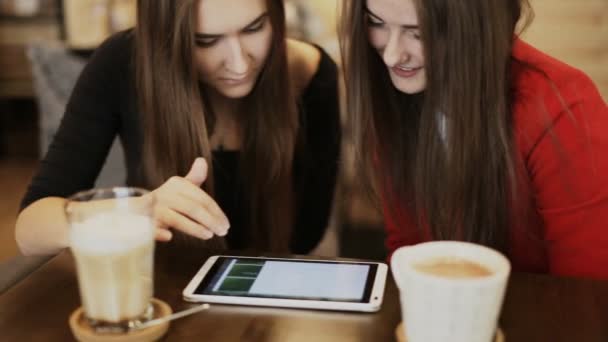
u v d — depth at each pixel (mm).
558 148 951
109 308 684
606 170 922
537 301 765
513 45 1004
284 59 1225
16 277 933
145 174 1252
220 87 1184
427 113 1006
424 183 1048
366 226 2551
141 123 1263
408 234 1172
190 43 1095
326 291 776
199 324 722
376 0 936
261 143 1297
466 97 961
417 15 913
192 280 811
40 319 738
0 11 3352
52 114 1925
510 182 994
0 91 3467
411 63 987
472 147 984
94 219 692
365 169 1124
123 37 1334
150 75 1161
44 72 1924
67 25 3291
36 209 1080
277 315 738
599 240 938
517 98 984
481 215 1021
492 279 594
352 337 695
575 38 2814
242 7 1065
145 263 696
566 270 963
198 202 941
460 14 920
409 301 623
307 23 2977
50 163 1255
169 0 1097
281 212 1350
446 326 610
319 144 1440
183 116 1163
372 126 1092
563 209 964
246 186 1347
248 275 823
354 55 1050
